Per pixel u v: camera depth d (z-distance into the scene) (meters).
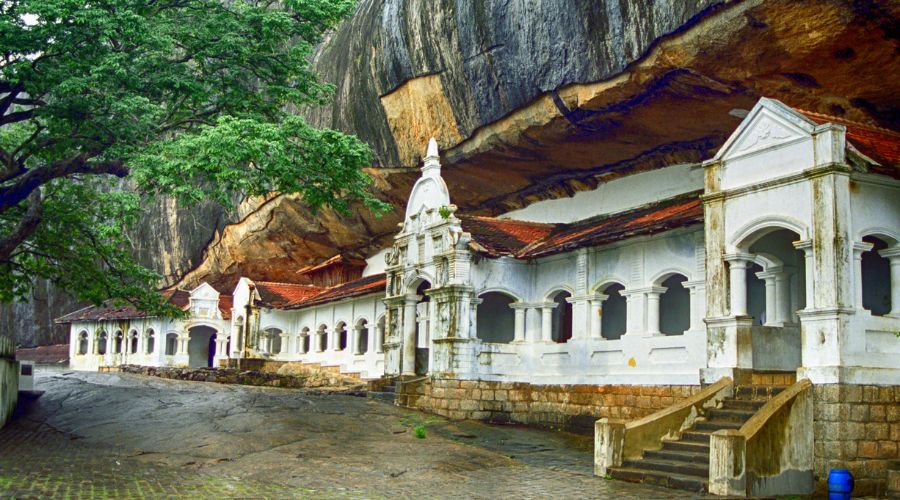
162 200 48.38
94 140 19.88
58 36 18.69
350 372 33.69
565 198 27.30
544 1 20.61
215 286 47.62
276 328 39.78
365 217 35.31
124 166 21.17
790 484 13.48
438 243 24.62
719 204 16.20
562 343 22.91
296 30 21.94
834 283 13.98
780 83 17.89
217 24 21.08
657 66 18.62
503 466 15.93
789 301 17.89
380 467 15.51
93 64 18.91
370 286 32.31
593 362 21.58
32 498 11.71
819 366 14.05
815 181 14.41
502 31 21.98
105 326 48.06
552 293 23.55
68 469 14.59
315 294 39.25
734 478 12.83
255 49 21.70
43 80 18.73
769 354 16.20
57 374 32.00
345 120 30.14
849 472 13.38
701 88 19.03
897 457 14.11
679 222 18.42
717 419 15.21
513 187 28.00
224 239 43.84
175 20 21.22
